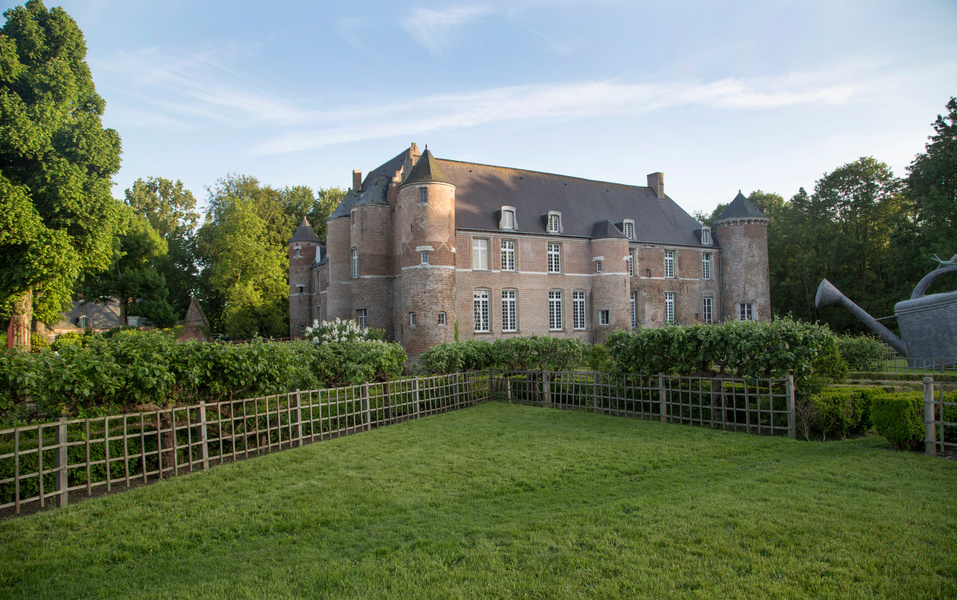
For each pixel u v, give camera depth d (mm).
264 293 46938
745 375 10961
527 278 35594
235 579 5035
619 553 5164
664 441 10047
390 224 35062
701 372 12375
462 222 33531
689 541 5344
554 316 36719
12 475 7371
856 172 45656
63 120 26000
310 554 5539
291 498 7324
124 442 8141
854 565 4723
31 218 22734
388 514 6609
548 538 5594
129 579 5172
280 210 57219
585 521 6012
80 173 25062
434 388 15008
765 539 5305
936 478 7066
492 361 17875
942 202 35094
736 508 6145
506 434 11258
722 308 44750
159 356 8938
